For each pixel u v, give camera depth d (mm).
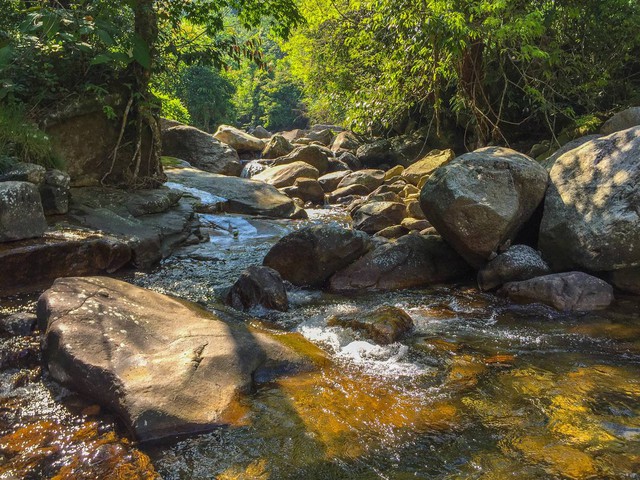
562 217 5723
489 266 5824
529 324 4879
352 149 17500
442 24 9297
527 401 3494
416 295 5789
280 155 16750
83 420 3262
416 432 3156
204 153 14578
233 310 5066
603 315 5012
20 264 5383
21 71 7340
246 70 53750
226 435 3109
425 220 7820
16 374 3777
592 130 11227
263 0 8703
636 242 5207
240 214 9688
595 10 11234
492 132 11984
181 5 8227
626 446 2979
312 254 6094
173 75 9312
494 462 2865
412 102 12406
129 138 8438
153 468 2842
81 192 7648
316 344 4441
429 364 4070
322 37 17656
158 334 3967
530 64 11703
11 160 6414
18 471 2809
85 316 3988
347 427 3205
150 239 6727
